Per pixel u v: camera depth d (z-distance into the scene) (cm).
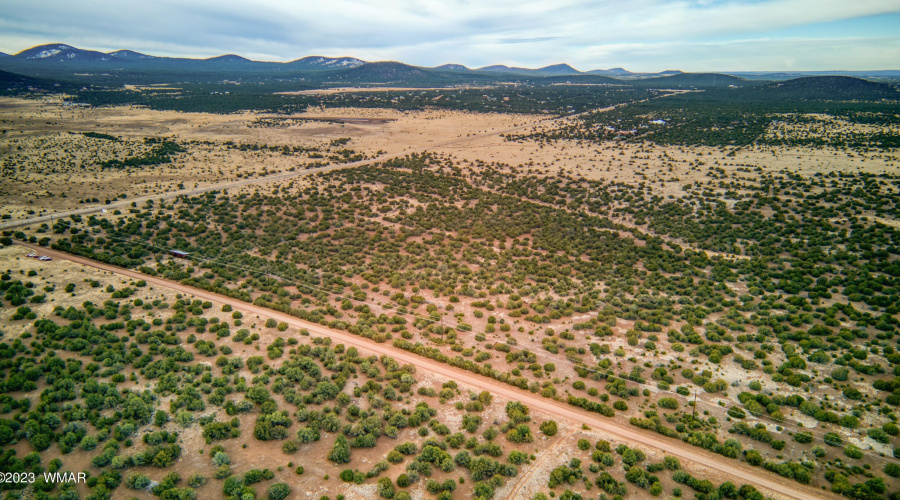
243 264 11406
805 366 7531
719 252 12306
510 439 6266
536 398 7162
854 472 5684
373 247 12862
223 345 8012
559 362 8125
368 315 9425
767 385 7294
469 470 5809
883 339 8075
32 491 5044
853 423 6325
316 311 9431
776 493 5450
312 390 7012
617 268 11594
